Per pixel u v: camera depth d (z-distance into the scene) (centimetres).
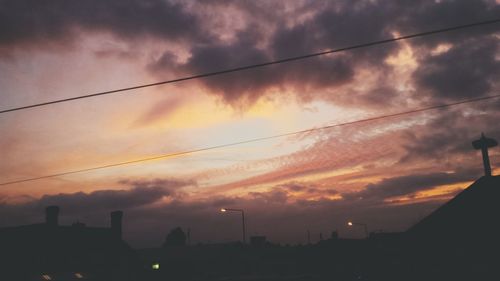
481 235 2058
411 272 2248
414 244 2245
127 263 4312
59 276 3659
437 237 2177
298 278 4591
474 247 2064
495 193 2106
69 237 3981
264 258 6000
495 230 2030
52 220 4019
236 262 5794
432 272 2158
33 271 3606
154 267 4691
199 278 4966
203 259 5706
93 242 4112
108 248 4200
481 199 2123
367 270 4669
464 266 2069
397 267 2356
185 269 5075
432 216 2223
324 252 5831
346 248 5706
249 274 5616
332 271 5253
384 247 2483
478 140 2269
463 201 2169
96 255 4053
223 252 5962
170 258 5831
